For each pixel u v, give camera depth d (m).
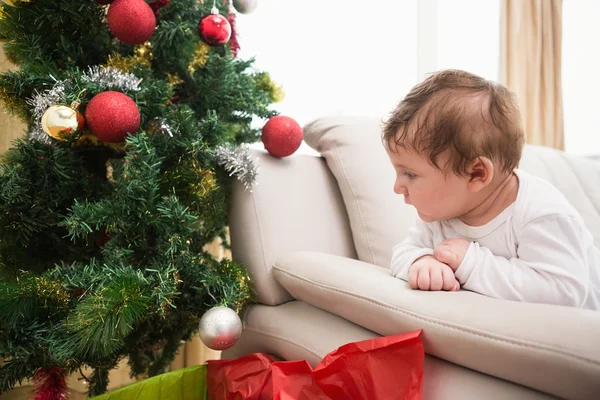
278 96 1.20
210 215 1.02
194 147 0.87
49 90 0.80
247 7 1.06
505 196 0.75
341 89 2.04
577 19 2.14
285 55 1.92
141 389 0.80
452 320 0.59
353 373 0.64
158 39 0.91
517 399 0.54
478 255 0.71
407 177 0.74
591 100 2.12
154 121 0.92
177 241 0.83
